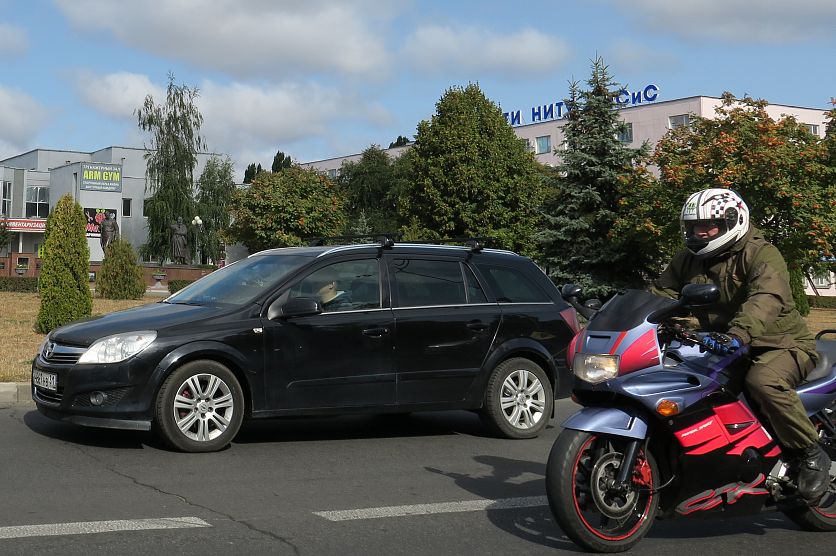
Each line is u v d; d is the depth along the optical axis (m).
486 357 8.62
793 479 5.07
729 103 27.55
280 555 4.72
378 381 8.16
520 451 8.03
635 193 28.66
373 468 7.11
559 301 9.23
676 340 4.93
